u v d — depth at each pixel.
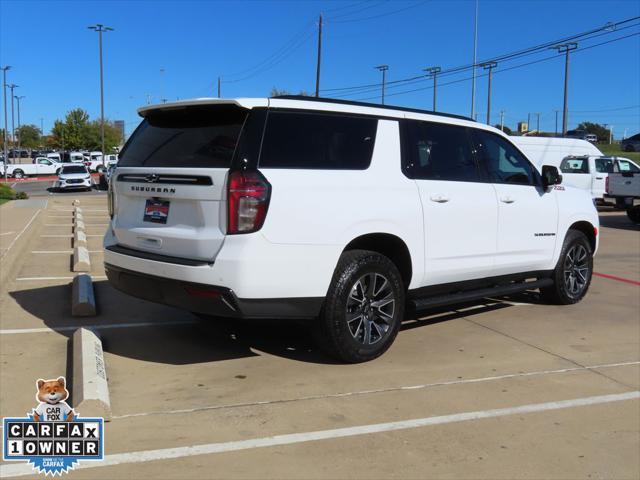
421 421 4.10
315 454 3.62
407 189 5.30
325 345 5.02
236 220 4.35
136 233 4.98
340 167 4.90
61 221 16.11
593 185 21.81
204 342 5.67
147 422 3.99
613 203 22.73
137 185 4.98
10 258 9.24
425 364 5.23
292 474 3.40
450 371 5.08
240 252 4.35
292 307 4.64
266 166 4.49
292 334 5.96
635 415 4.30
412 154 5.46
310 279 4.64
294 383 4.71
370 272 5.03
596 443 3.86
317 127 4.84
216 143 4.59
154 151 5.03
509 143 6.61
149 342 5.64
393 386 4.70
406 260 5.37
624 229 16.86
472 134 6.15
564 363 5.38
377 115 5.26
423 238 5.42
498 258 6.23
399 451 3.69
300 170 4.63
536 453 3.71
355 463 3.54
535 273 6.92
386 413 4.21
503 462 3.59
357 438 3.84
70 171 37.16
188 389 4.55
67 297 7.26
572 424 4.13
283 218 4.46
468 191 5.86
